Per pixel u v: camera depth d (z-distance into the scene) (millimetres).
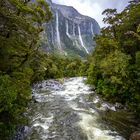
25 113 22328
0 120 13570
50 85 43781
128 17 32625
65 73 94000
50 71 62312
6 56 17641
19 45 18438
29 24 17594
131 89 25172
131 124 20312
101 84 33750
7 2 15883
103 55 38312
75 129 18641
